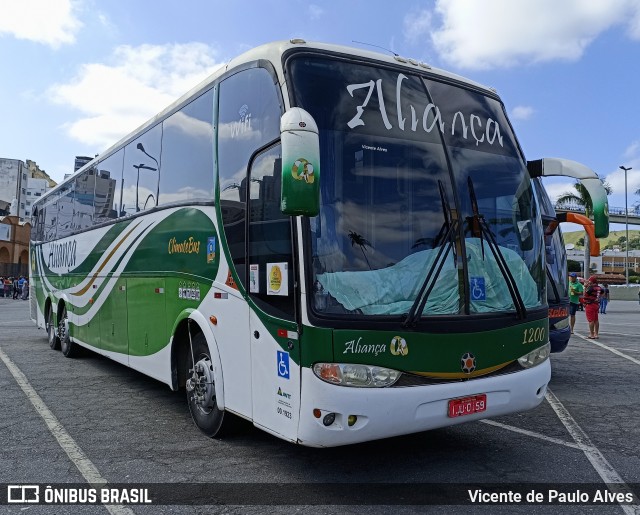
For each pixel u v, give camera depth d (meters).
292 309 4.11
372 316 4.05
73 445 5.41
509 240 5.02
